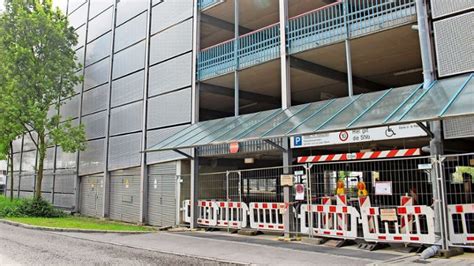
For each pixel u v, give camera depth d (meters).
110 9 25.28
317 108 13.25
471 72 10.10
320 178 13.65
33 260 9.23
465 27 10.30
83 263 8.91
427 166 9.86
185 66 18.92
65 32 24.61
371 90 18.64
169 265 8.76
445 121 10.01
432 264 8.23
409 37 13.08
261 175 18.47
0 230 15.84
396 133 11.04
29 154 33.69
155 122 20.12
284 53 14.91
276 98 21.41
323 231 11.70
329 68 16.58
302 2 18.08
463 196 11.49
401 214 10.18
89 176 25.42
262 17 19.91
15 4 23.02
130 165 21.42
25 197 32.84
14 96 21.78
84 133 23.89
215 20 19.67
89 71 26.70
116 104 23.47
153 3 21.56
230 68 17.03
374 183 11.91
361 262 8.77
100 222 20.33
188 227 17.05
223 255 10.02
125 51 23.30
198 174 17.33
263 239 12.96
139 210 20.30
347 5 13.55
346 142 12.12
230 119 16.48
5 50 22.36
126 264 8.85
